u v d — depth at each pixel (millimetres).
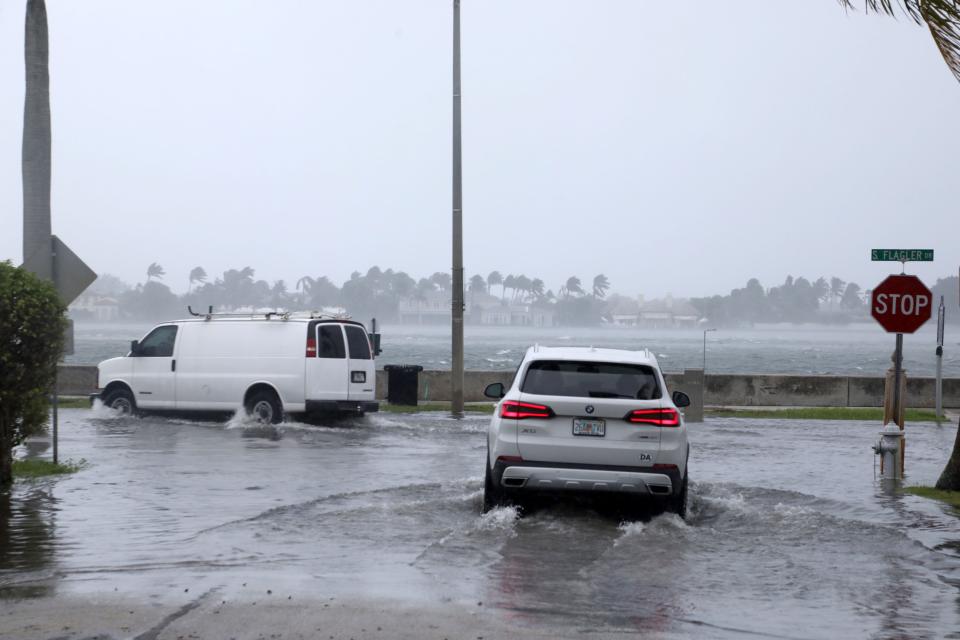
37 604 6598
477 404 25734
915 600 7246
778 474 14141
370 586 7262
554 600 7004
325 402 19656
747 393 27125
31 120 17484
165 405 20781
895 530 9891
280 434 18328
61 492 11555
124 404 21281
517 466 10031
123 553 8320
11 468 12023
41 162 17516
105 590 7016
